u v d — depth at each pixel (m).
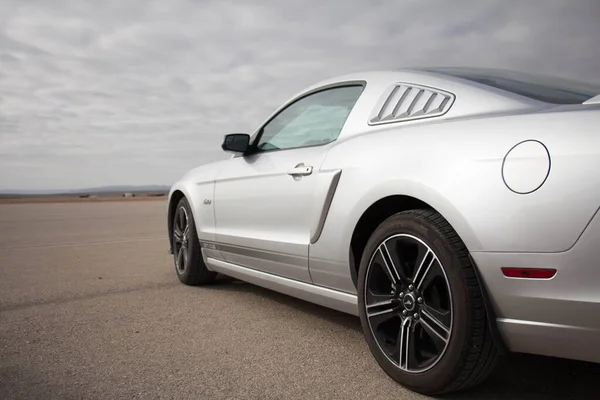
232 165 3.87
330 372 2.46
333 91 3.14
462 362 1.99
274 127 3.59
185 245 4.58
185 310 3.65
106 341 2.96
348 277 2.67
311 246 2.86
